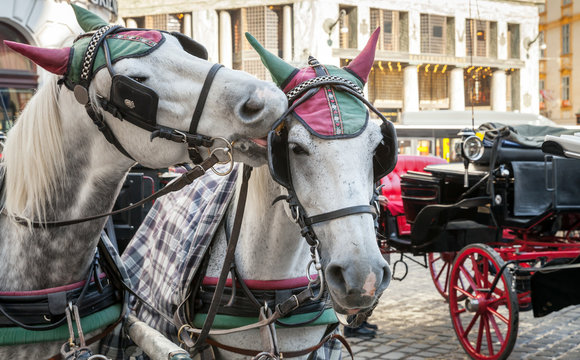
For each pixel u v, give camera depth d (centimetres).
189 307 235
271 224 215
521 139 508
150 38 178
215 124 170
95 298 206
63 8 1105
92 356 187
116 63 173
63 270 196
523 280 548
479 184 514
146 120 169
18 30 1057
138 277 287
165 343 193
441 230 528
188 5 3117
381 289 174
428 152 2075
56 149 188
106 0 1219
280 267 221
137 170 471
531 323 612
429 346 538
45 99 189
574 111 3903
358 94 187
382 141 190
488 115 2302
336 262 169
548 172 521
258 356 207
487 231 546
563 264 457
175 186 180
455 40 3369
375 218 192
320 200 174
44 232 191
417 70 3284
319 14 2912
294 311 221
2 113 816
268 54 198
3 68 876
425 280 820
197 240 233
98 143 185
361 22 3056
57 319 196
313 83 185
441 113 2119
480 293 491
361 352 522
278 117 171
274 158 178
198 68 172
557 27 3991
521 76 3575
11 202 192
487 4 3438
